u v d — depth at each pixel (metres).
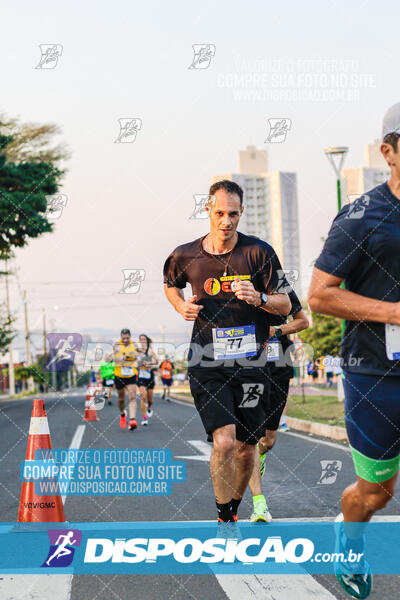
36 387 76.12
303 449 9.01
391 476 3.04
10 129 21.86
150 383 15.00
